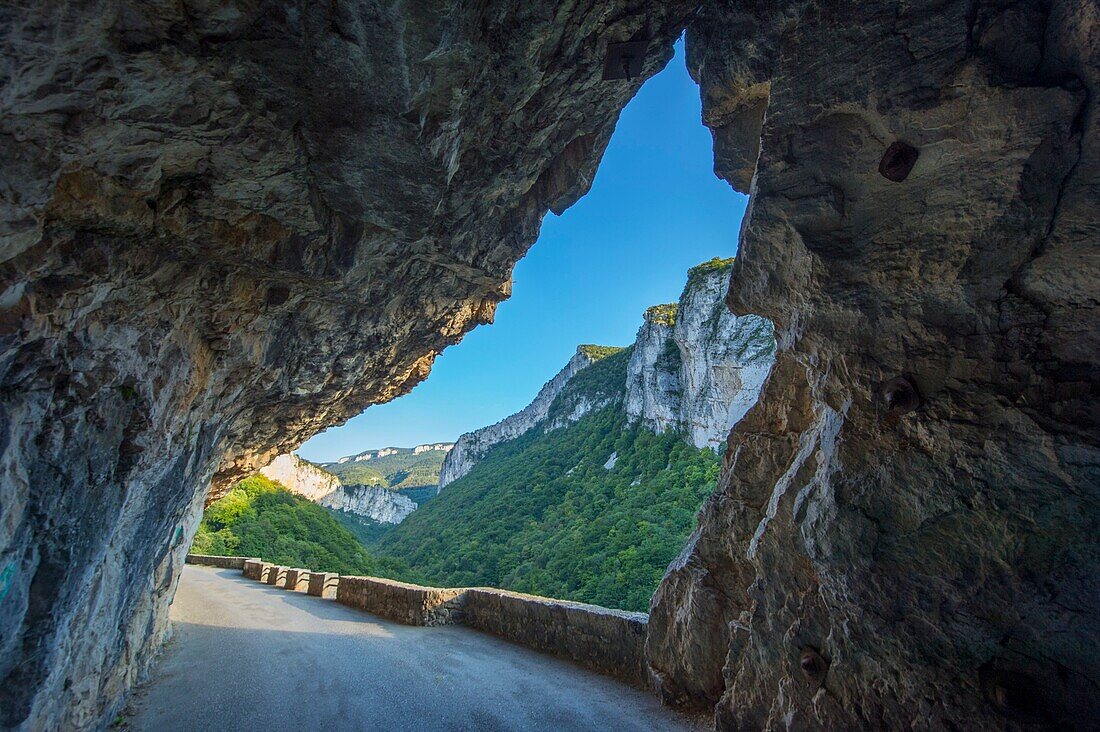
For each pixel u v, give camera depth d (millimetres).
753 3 4031
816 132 3586
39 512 3072
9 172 2262
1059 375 2820
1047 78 2850
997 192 2947
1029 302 2926
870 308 3383
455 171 4734
